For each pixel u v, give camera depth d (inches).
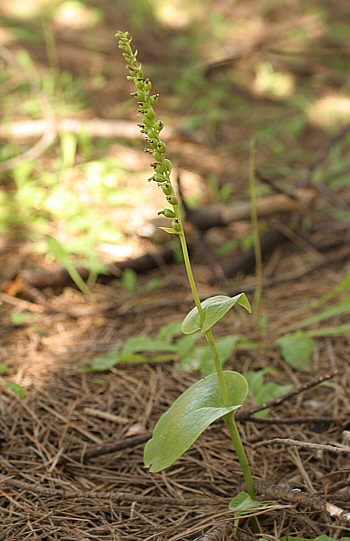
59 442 59.2
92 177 109.4
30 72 159.9
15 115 142.6
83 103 153.7
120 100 159.6
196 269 101.1
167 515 50.4
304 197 101.8
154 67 186.2
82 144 119.8
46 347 78.3
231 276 98.5
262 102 174.4
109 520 50.0
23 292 89.9
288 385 64.7
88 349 78.0
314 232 112.0
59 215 103.3
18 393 58.5
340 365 73.5
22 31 190.1
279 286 95.6
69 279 92.5
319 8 245.1
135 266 97.1
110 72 177.8
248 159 137.7
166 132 136.6
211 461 57.6
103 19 218.8
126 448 58.7
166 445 42.0
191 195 115.1
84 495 51.5
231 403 43.9
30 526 47.7
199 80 173.8
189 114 157.5
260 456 57.8
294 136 152.4
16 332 81.6
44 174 115.0
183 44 202.8
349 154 136.4
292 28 227.9
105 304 89.7
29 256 98.4
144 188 115.6
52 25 207.3
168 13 241.9
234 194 119.3
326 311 78.9
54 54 170.4
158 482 54.9
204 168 130.5
